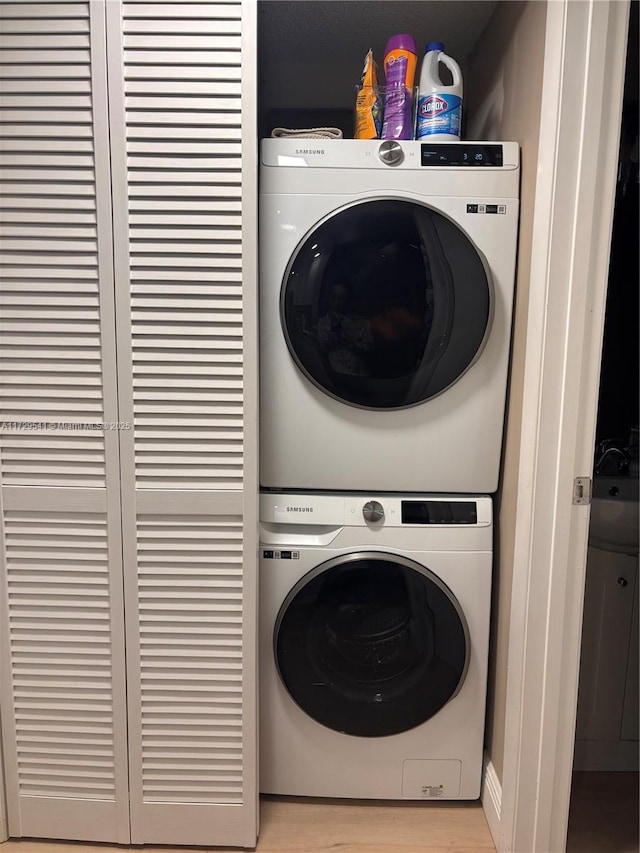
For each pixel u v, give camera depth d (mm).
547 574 1324
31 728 1471
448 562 1494
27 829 1504
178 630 1427
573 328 1243
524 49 1409
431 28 1763
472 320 1424
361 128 1538
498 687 1548
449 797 1591
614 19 1170
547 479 1296
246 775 1463
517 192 1416
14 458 1383
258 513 1483
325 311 1420
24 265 1325
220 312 1330
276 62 1946
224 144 1273
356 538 1494
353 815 1576
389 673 1523
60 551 1414
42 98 1268
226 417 1367
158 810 1479
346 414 1484
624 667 1724
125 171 1280
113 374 1348
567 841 1519
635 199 1823
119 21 1236
